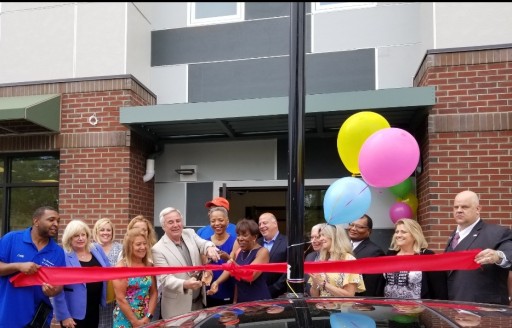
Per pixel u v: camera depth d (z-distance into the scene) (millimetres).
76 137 6703
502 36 5613
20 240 3967
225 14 7293
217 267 3723
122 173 6520
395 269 3520
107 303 4586
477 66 5621
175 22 7406
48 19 7020
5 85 6973
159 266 4008
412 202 6160
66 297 4148
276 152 6949
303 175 2822
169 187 7207
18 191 7207
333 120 6219
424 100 5535
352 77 6734
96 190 6570
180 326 1869
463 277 3668
